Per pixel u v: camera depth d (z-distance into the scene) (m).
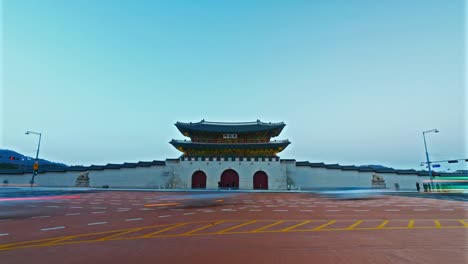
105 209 18.03
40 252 7.42
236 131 55.97
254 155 54.25
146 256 7.08
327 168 52.59
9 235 9.63
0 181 53.69
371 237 9.31
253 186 51.06
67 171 53.78
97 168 53.41
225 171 52.03
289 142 52.03
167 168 52.47
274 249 7.74
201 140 57.25
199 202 24.00
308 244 8.31
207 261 6.68
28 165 77.50
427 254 7.26
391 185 51.81
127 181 52.53
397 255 7.16
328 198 29.64
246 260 6.76
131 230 10.62
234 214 15.69
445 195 36.06
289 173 52.38
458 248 7.86
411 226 11.57
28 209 17.84
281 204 22.30
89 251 7.52
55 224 12.01
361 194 37.81
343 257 6.99
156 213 16.05
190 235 9.65
